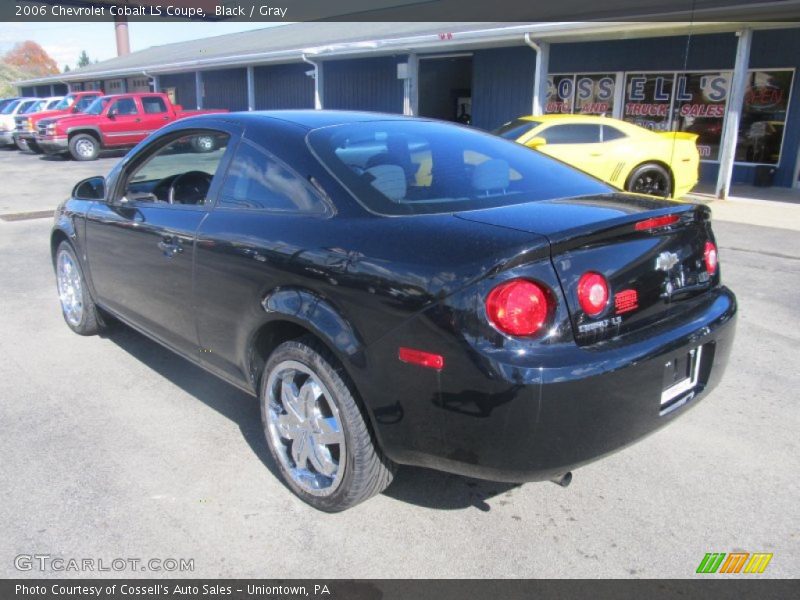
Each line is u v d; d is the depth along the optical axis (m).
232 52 23.59
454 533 2.66
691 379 2.68
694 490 2.95
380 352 2.38
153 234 3.50
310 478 2.84
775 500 2.87
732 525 2.71
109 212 3.98
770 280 6.34
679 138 10.41
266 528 2.68
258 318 2.86
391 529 2.69
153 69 26.97
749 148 13.77
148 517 2.74
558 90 16.50
